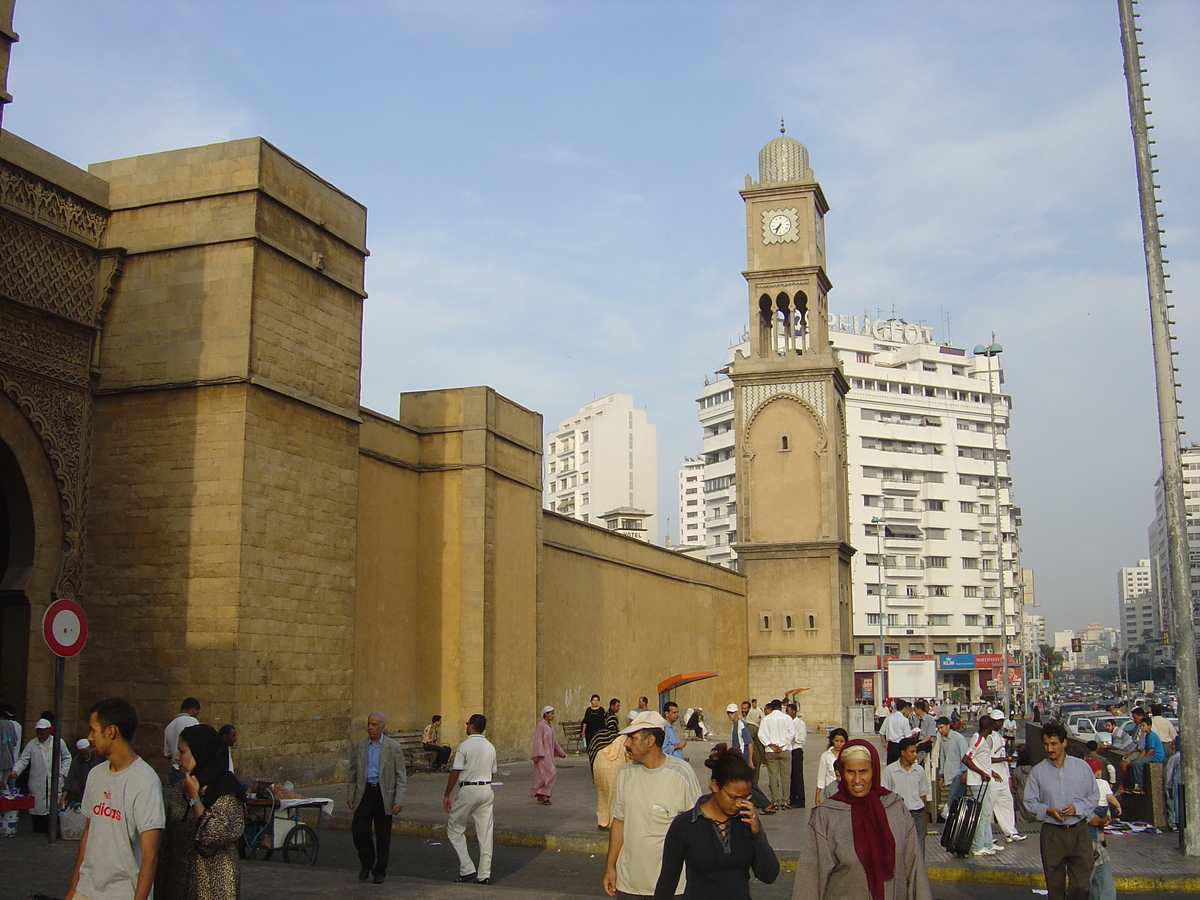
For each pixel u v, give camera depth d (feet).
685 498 581.94
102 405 67.67
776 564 161.99
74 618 46.37
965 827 49.14
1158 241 54.13
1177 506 51.34
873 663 313.94
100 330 68.23
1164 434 52.31
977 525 336.08
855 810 21.30
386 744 40.63
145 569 65.16
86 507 66.69
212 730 25.22
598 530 121.90
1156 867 46.29
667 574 140.67
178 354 66.69
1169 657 474.49
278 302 68.74
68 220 66.54
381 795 40.24
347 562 73.92
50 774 46.44
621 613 126.82
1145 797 60.64
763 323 167.94
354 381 76.38
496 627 91.97
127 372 67.56
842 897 20.88
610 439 469.16
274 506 67.05
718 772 21.83
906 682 164.45
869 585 319.88
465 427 90.74
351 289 76.23
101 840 22.29
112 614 65.36
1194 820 49.57
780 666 159.63
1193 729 50.08
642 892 24.53
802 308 168.45
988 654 321.93
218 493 64.54
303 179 71.87
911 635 320.50
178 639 63.82
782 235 166.81
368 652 82.02
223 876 24.23
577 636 114.83
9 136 62.13
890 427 330.54
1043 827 33.47
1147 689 225.15
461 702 87.40
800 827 57.98
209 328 66.39
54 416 64.85
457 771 41.78
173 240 67.92
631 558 130.62
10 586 62.18
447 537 89.97
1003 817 55.57
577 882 44.14
